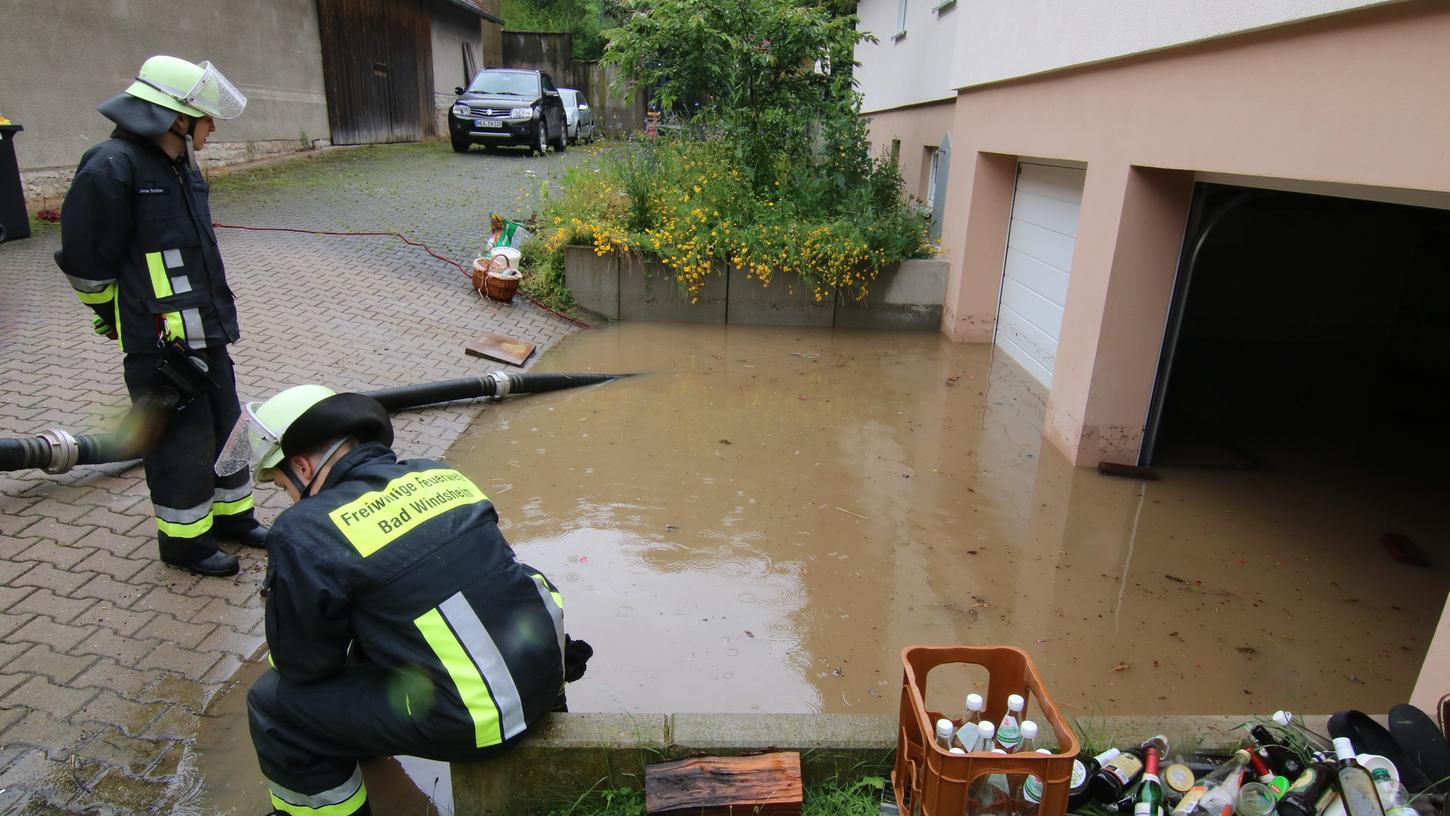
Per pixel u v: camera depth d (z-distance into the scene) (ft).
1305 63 11.98
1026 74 21.79
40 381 16.90
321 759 7.70
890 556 14.35
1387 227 27.86
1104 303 17.20
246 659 10.72
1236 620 12.89
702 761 8.00
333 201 35.76
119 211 10.46
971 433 20.04
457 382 19.77
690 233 27.61
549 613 7.73
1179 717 8.68
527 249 30.50
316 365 20.16
